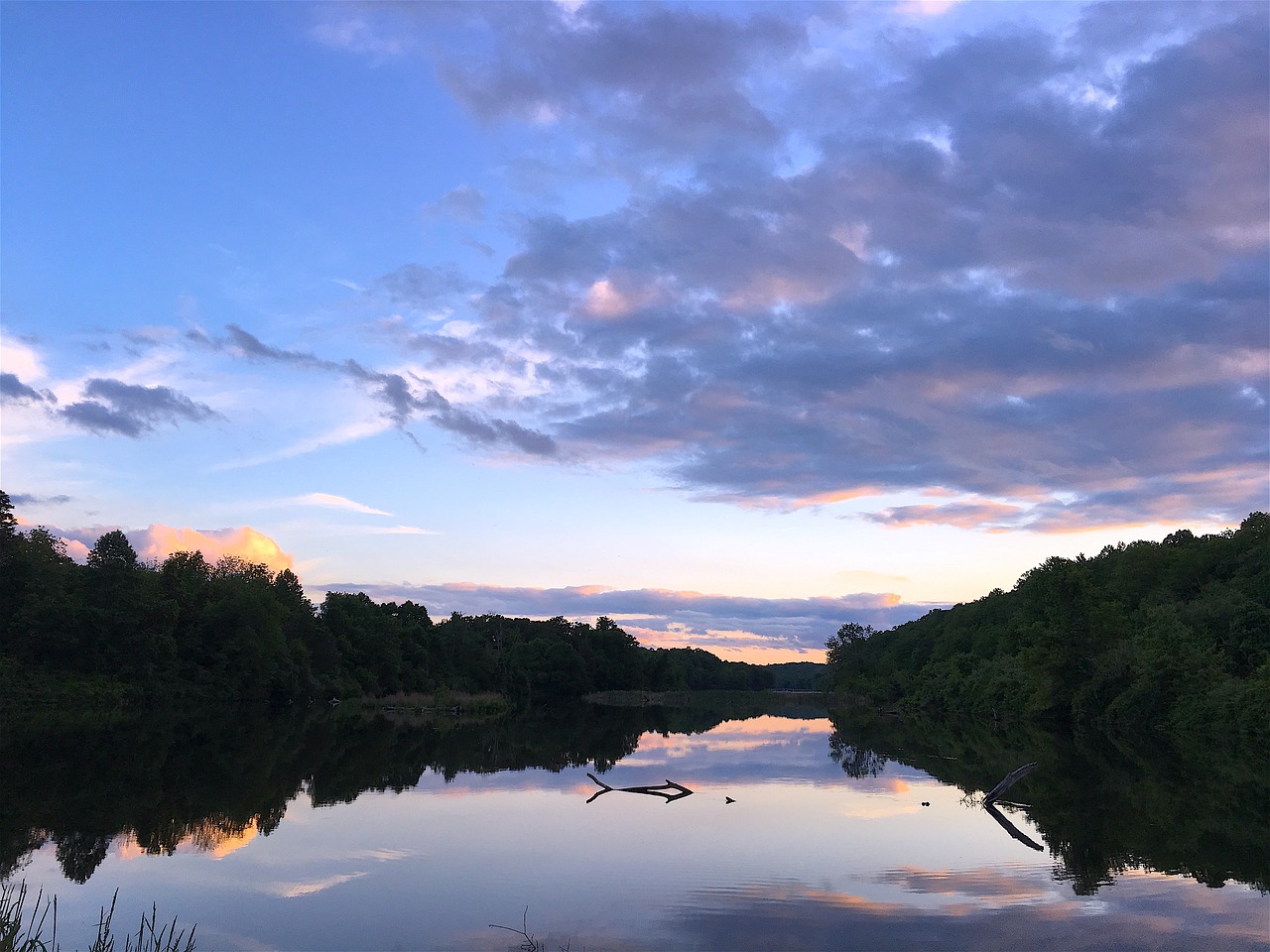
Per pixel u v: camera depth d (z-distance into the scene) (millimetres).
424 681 123562
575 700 171625
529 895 16828
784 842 21734
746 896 16812
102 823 23359
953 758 44562
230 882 17719
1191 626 71000
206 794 28469
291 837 22016
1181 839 22141
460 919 15375
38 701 69812
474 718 88938
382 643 116625
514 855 20219
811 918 15438
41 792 28062
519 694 148875
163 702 80500
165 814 24750
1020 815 25891
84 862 19266
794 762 42844
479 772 37031
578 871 18734
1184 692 59031
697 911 15859
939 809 26875
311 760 40219
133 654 79688
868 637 179000
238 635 89500
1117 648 67562
